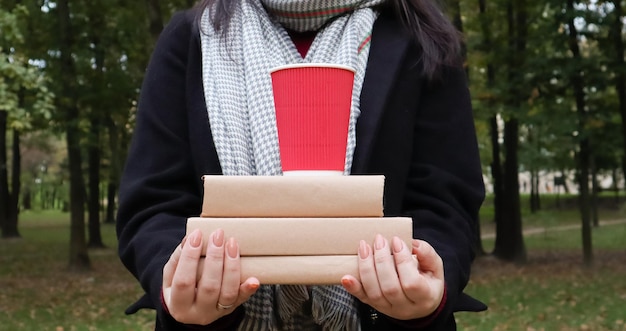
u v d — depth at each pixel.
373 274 1.00
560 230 27.33
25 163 39.03
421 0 1.52
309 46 1.43
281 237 1.01
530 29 13.77
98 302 10.89
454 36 1.52
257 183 1.02
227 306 1.01
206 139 1.34
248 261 1.01
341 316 1.26
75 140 13.48
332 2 1.37
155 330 1.31
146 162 1.38
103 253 18.88
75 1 12.99
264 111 1.26
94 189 19.98
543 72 12.72
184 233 1.26
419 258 1.06
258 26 1.38
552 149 18.58
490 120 15.85
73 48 12.89
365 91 1.36
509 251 15.85
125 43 13.47
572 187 49.19
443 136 1.46
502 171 18.12
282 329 1.32
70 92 12.98
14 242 23.44
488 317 9.18
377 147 1.38
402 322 1.18
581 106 13.06
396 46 1.42
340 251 1.02
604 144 13.49
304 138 1.08
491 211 40.53
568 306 9.95
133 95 13.45
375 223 1.02
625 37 13.23
